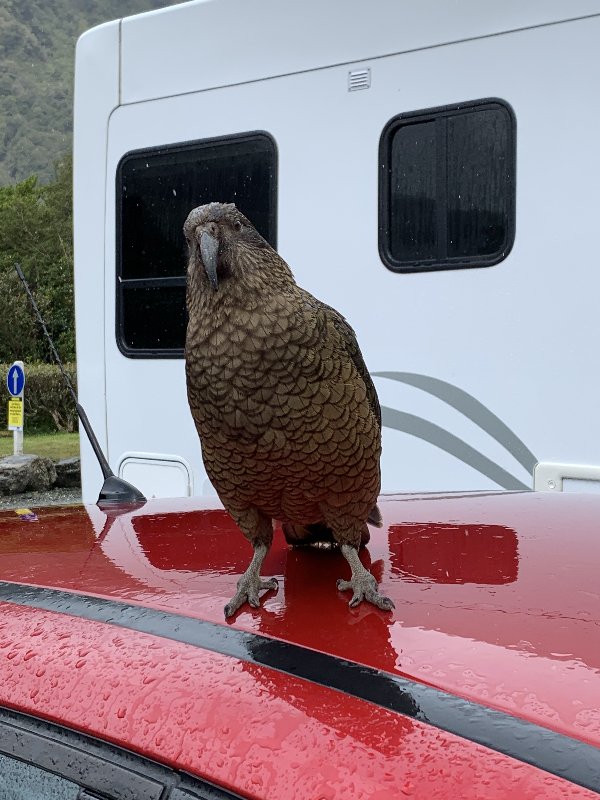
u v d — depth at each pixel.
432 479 2.57
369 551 1.00
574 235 2.33
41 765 0.67
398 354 2.62
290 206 2.79
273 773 0.58
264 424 0.92
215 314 0.92
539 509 1.18
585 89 2.30
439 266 2.54
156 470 3.13
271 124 2.81
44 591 0.85
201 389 0.93
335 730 0.59
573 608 0.76
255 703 0.63
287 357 0.90
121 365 3.21
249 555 0.99
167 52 3.04
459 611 0.77
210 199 2.96
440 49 2.52
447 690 0.62
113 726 0.65
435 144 2.53
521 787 0.53
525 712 0.59
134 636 0.74
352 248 2.68
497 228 2.45
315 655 0.68
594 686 0.62
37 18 79.06
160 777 0.61
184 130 3.01
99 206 3.25
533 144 2.38
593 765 0.54
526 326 2.41
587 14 2.30
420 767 0.56
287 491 0.95
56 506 1.33
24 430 11.87
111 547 1.02
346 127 2.68
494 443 2.47
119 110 3.17
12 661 0.74
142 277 3.15
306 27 2.74
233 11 2.89
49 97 68.12
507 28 2.41
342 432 0.92
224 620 0.76
